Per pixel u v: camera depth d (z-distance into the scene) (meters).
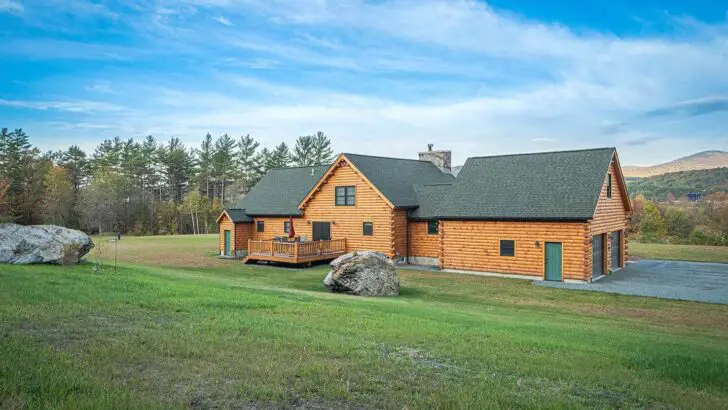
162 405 5.42
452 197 29.03
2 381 5.75
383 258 20.64
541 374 7.54
